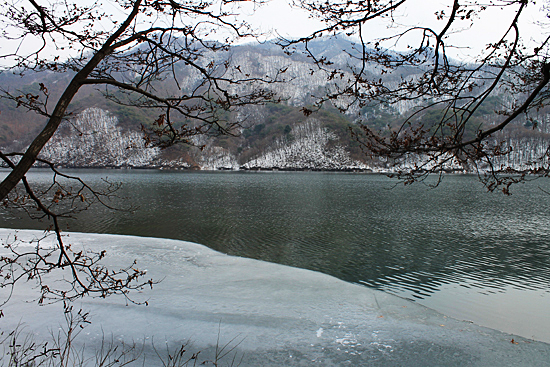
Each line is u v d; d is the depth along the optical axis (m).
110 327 6.98
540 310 9.24
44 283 9.65
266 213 27.03
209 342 6.46
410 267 13.20
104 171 128.12
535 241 17.70
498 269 12.93
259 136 180.50
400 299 9.22
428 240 17.81
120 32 3.28
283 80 3.79
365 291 9.80
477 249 15.95
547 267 13.19
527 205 32.59
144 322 7.29
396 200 37.06
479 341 6.73
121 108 165.12
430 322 7.70
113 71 3.62
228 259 13.27
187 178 87.81
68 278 10.16
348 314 8.07
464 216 25.75
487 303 9.71
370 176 104.00
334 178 92.38
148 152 152.38
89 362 5.44
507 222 23.30
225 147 174.88
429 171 3.94
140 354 5.89
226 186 59.69
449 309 9.34
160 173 119.00
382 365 5.81
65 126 153.88
